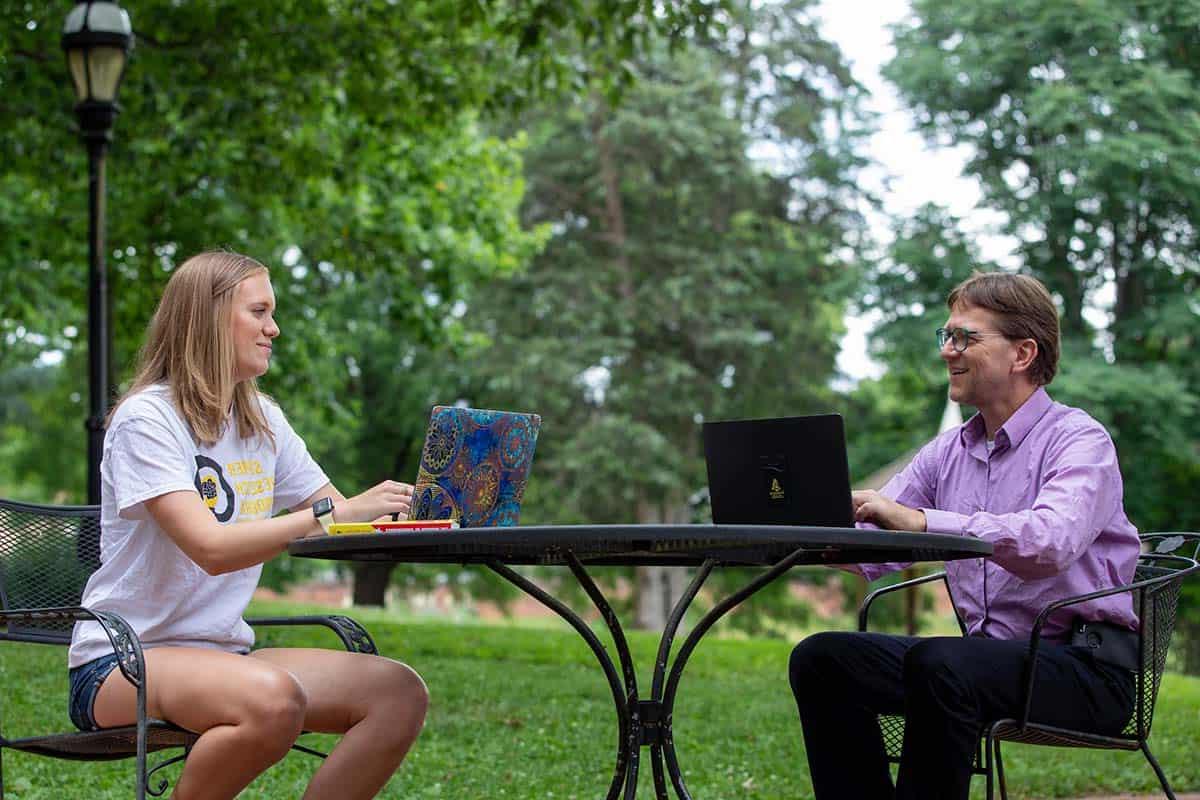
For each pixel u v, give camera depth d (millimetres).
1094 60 19172
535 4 9625
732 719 6703
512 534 2406
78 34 7711
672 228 25422
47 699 6145
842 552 3006
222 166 13062
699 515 27172
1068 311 21047
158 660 2762
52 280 16578
